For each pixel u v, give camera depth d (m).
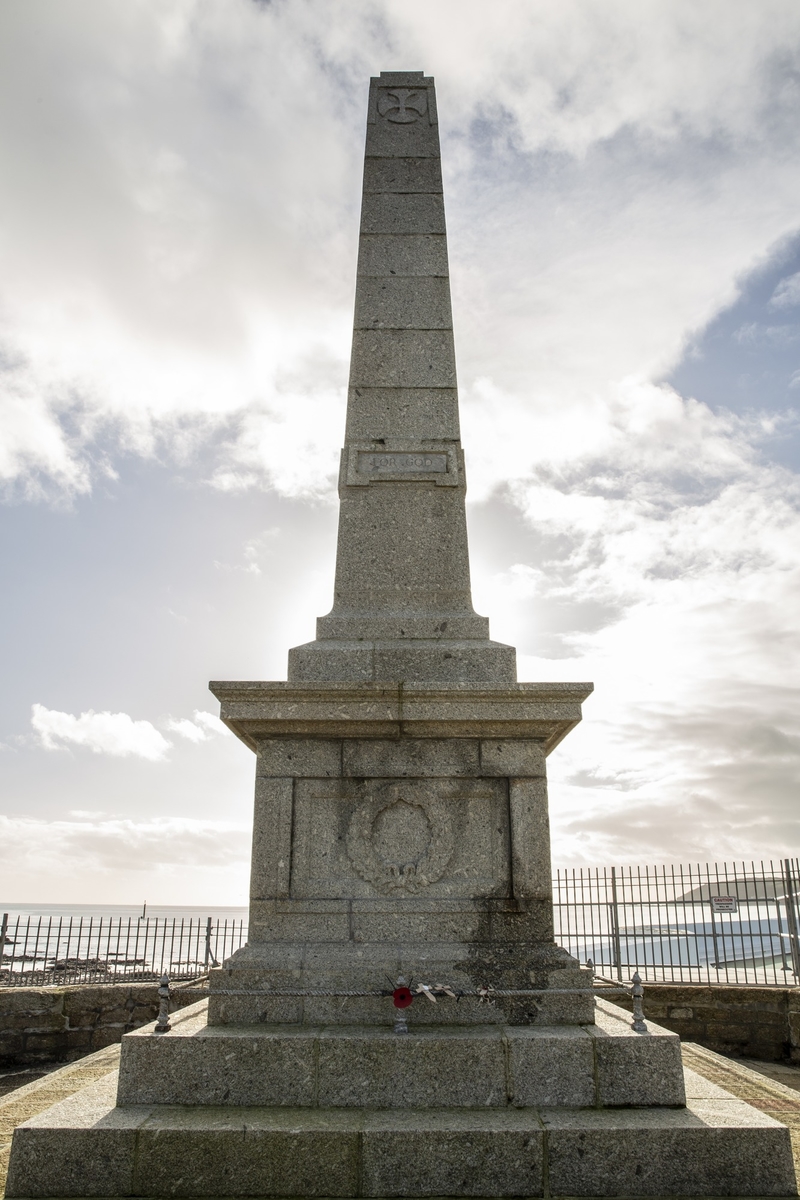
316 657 6.16
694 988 10.58
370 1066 4.69
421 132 8.12
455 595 6.72
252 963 5.25
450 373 7.31
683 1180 4.20
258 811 5.67
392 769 5.74
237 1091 4.66
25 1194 4.18
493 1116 4.47
